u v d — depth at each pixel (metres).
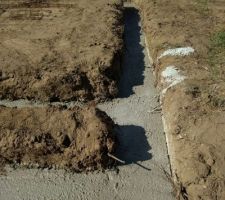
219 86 3.08
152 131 2.99
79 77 3.26
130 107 3.22
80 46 3.64
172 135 2.76
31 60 3.42
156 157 2.77
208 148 2.54
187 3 4.59
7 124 2.75
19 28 4.02
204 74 3.24
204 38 3.77
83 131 2.68
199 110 2.83
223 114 2.79
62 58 3.45
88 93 3.27
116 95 3.31
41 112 2.83
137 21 4.52
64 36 3.82
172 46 3.62
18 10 4.45
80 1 4.63
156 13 4.31
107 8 4.39
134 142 2.89
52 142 2.65
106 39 3.77
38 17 4.27
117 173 2.66
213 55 3.51
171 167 2.68
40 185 2.59
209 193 2.28
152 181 2.60
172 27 3.97
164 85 3.21
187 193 2.38
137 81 3.52
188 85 3.08
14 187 2.58
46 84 3.23
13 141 2.67
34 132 2.68
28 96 3.26
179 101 2.93
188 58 3.46
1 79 3.27
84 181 2.61
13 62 3.39
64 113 2.80
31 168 2.70
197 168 2.41
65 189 2.56
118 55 3.59
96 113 2.79
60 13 4.35
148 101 3.28
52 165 2.70
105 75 3.32
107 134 2.66
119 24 4.13
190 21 4.13
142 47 4.02
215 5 4.54
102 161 2.64
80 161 2.64
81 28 3.97
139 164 2.72
